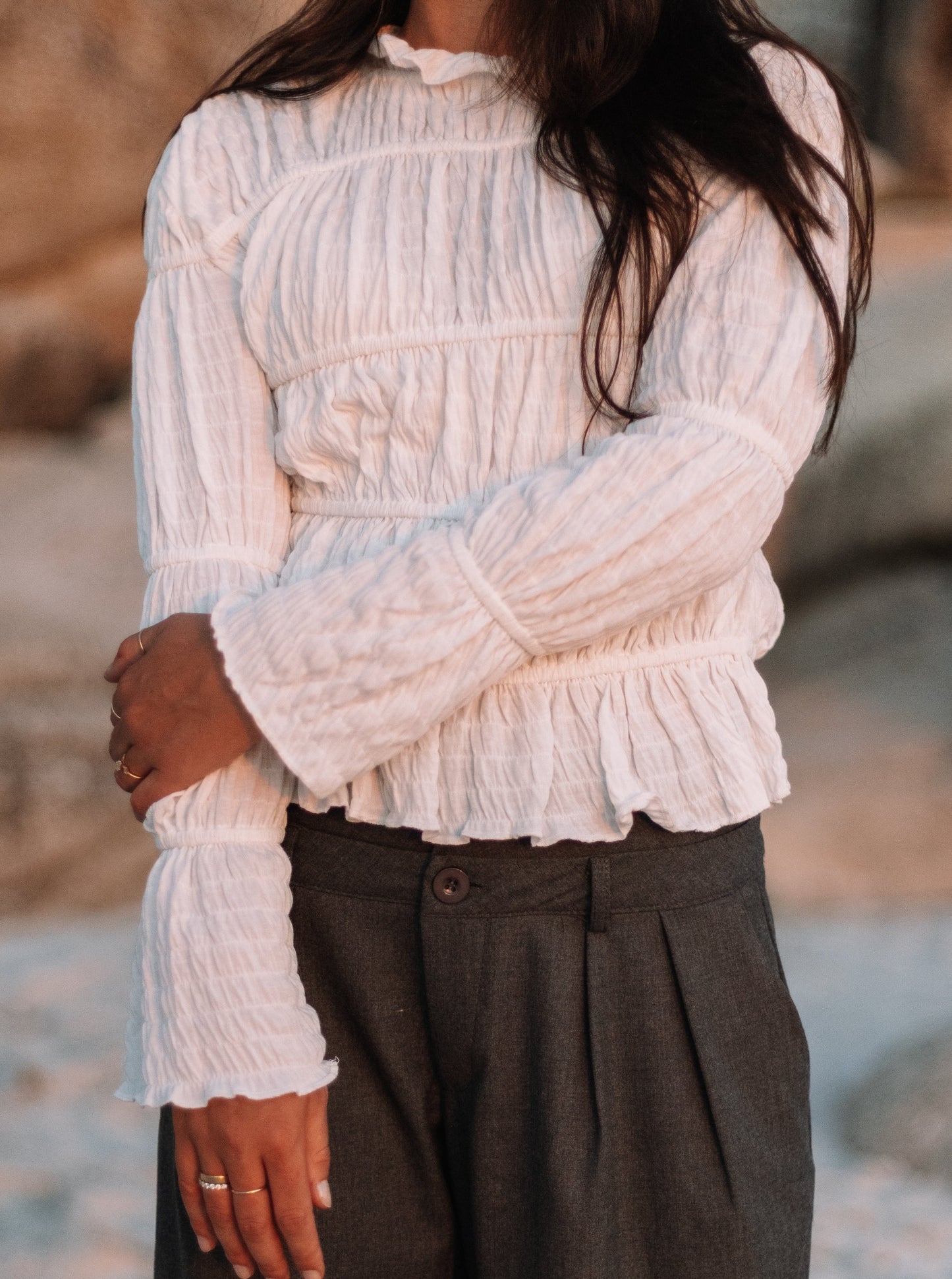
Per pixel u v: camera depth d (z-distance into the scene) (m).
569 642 1.02
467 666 1.00
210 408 1.19
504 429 1.09
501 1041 1.08
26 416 7.76
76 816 5.30
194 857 1.07
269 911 1.07
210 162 1.22
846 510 7.05
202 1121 1.04
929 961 4.32
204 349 1.20
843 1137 3.11
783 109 1.12
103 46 8.11
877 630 6.81
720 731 1.09
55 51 8.01
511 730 1.08
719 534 1.00
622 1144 1.08
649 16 1.09
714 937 1.10
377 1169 1.15
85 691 5.71
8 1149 2.96
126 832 5.36
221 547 1.16
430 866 1.09
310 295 1.13
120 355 8.25
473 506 1.09
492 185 1.13
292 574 1.15
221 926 1.05
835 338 1.06
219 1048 1.02
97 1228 2.62
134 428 1.22
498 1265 1.10
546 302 1.09
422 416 1.11
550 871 1.08
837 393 1.11
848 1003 3.95
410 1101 1.13
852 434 6.98
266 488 1.18
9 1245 2.56
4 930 4.86
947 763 5.68
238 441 1.18
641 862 1.08
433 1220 1.16
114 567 6.59
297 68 1.25
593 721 1.08
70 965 4.28
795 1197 1.12
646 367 1.06
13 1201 2.74
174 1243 1.20
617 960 1.08
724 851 1.11
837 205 1.10
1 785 5.26
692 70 1.10
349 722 1.01
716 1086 1.08
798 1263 1.12
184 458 1.18
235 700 1.04
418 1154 1.15
